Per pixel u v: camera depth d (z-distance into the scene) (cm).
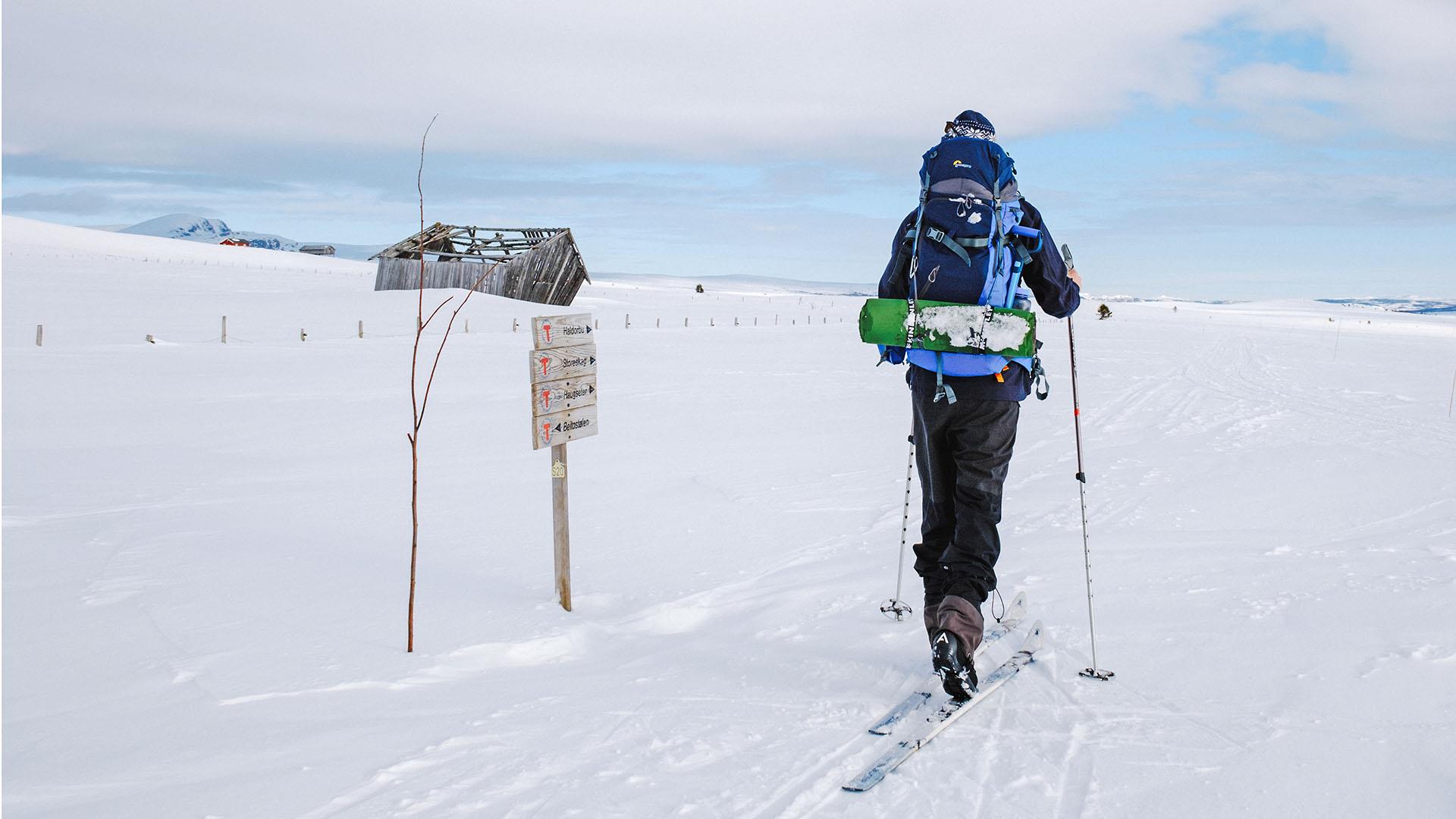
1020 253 346
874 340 342
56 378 1634
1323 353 2917
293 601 446
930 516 365
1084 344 3322
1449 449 952
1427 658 351
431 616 430
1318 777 265
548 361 451
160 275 5847
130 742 290
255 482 818
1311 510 664
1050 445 1041
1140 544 575
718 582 514
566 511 463
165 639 388
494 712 323
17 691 332
